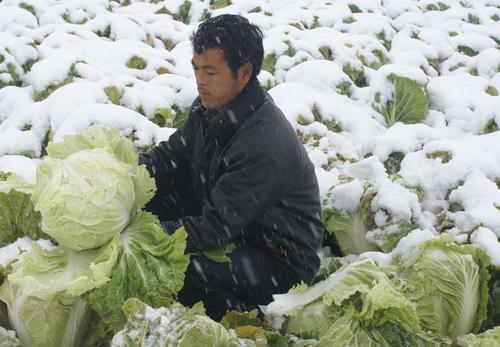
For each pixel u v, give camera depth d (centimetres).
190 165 429
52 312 333
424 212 502
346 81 721
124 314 332
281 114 383
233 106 371
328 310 341
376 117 698
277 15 912
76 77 607
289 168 373
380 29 898
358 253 473
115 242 347
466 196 498
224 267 375
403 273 402
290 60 744
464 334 393
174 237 356
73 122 501
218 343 300
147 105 572
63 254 353
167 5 892
